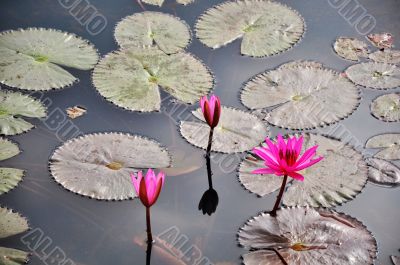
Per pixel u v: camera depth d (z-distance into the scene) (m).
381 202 2.37
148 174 2.22
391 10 2.91
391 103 2.60
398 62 2.72
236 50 2.75
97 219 2.33
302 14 2.90
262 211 2.34
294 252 2.25
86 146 2.45
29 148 2.46
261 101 2.60
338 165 2.43
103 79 2.63
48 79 2.62
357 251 2.26
